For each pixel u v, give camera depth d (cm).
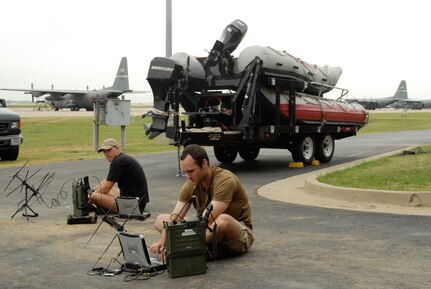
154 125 1479
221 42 1505
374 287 482
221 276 523
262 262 570
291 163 1623
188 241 521
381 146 2369
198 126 1557
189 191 561
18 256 614
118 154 833
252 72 1433
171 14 1969
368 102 11444
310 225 759
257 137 1459
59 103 8538
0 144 1742
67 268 564
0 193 1121
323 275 521
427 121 5581
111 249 644
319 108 1645
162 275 529
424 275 515
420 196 879
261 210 886
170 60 1433
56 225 787
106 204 831
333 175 1174
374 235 688
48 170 1516
